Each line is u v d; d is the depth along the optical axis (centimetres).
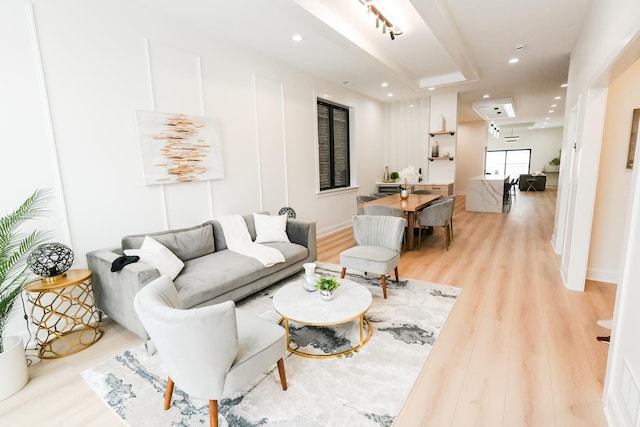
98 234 285
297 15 304
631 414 145
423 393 190
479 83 637
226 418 174
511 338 245
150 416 178
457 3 319
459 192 1277
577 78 397
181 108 346
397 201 535
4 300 204
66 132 261
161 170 328
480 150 1227
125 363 226
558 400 182
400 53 462
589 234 318
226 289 282
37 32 242
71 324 270
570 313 281
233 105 405
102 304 270
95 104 278
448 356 224
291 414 175
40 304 250
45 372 218
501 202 812
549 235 567
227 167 403
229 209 411
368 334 253
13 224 221
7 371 195
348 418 172
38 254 224
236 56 403
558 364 213
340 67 501
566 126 464
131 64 301
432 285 349
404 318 277
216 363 151
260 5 306
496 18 352
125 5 293
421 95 749
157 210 331
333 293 253
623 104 316
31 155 244
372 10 305
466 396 186
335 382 200
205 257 331
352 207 704
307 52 434
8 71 230
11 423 175
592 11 318
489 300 310
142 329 230
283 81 482
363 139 732
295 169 521
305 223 389
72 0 259
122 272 239
